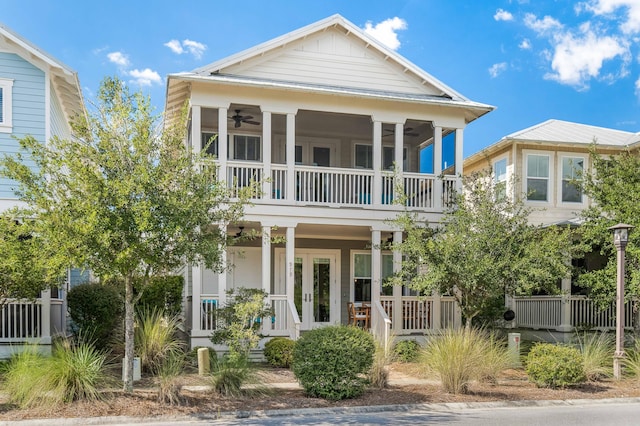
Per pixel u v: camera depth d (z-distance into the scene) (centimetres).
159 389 809
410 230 1136
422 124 1509
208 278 1482
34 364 793
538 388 939
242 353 964
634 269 1170
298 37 1357
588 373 1000
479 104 1418
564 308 1509
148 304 1227
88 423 697
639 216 1168
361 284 1638
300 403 807
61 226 704
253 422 716
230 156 1521
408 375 1044
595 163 1334
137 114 777
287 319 1266
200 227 802
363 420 732
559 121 2002
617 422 731
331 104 1344
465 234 1090
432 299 1359
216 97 1264
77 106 1477
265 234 1102
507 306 1723
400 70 1444
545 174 1714
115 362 1062
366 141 1658
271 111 1303
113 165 757
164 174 765
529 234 1095
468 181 1207
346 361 833
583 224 1309
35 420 692
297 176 1448
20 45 1189
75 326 1298
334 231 1493
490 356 968
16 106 1198
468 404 826
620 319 1031
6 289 921
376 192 1362
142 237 747
